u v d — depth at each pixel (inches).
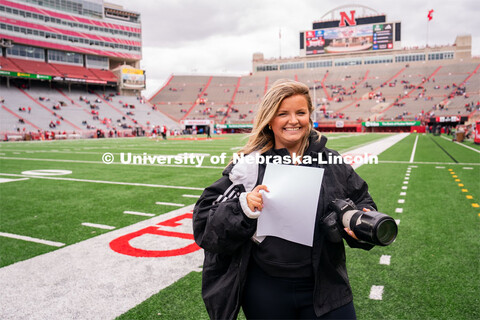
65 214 249.0
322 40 2955.2
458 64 2667.3
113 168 529.7
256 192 59.3
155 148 963.3
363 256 162.1
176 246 180.2
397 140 1250.0
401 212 242.4
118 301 121.9
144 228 213.5
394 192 315.9
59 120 1893.5
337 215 60.2
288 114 63.5
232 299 64.4
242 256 63.6
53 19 2246.6
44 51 2266.2
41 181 402.9
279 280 63.2
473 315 109.3
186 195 318.0
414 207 256.5
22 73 1932.8
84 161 633.6
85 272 147.5
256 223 61.6
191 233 203.0
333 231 58.8
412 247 171.9
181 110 2763.3
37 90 2124.8
